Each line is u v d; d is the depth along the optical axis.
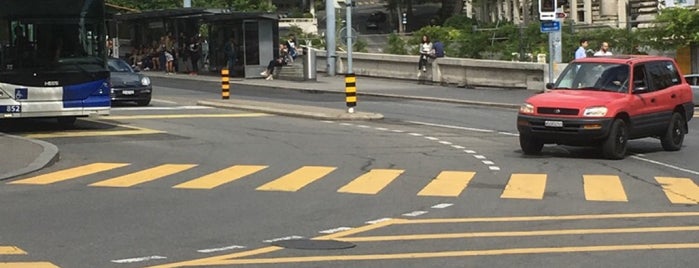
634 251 8.95
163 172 15.28
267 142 19.88
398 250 9.02
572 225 10.54
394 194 12.99
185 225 10.46
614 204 12.22
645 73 18.45
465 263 8.39
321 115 25.84
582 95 17.75
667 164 16.88
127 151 18.11
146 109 28.41
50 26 21.28
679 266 8.26
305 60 42.16
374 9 141.12
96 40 21.91
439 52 40.03
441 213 11.42
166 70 49.94
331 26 45.31
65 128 22.47
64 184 13.88
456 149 18.91
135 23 53.72
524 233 9.98
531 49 43.47
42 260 8.46
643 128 18.03
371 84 40.22
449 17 99.62
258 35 43.38
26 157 16.34
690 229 10.27
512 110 29.39
